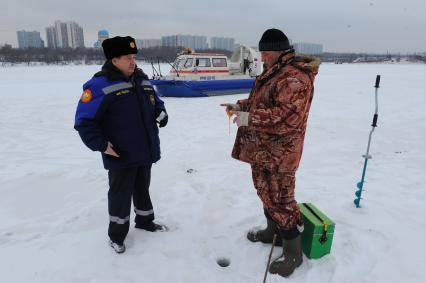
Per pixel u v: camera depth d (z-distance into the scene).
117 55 2.71
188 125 8.66
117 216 3.00
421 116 9.76
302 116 2.46
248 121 2.53
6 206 4.08
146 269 2.85
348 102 12.68
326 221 2.88
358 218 3.68
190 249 3.14
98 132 2.65
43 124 8.75
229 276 2.76
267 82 2.55
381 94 15.16
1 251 3.11
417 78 25.45
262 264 2.88
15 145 6.85
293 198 2.72
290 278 2.71
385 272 2.79
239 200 4.17
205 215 3.78
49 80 22.09
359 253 3.03
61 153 6.29
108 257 3.00
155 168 5.33
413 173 5.15
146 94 2.94
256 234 3.23
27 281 2.71
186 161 5.72
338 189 4.52
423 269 2.85
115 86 2.72
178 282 2.71
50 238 3.32
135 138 2.86
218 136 7.53
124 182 2.94
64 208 4.02
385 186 4.64
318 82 22.31
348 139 7.26
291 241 2.76
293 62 2.47
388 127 8.38
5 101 12.55
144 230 3.43
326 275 2.75
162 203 4.09
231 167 5.43
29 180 4.86
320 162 5.74
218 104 12.21
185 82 13.82
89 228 3.52
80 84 19.25
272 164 2.60
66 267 2.87
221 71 15.10
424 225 3.56
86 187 4.62
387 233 3.37
